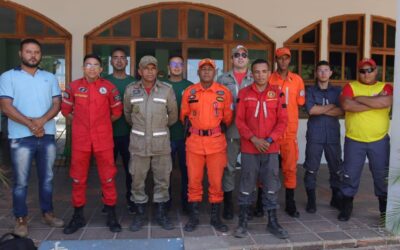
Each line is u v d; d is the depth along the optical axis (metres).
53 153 3.79
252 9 6.82
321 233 3.78
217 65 6.80
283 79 4.07
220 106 3.74
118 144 4.25
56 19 6.38
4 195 4.86
